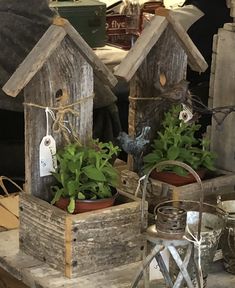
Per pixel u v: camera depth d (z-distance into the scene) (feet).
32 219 5.73
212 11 9.45
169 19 6.31
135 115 6.55
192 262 5.03
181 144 6.32
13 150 8.91
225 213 5.63
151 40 6.20
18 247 6.00
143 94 6.50
